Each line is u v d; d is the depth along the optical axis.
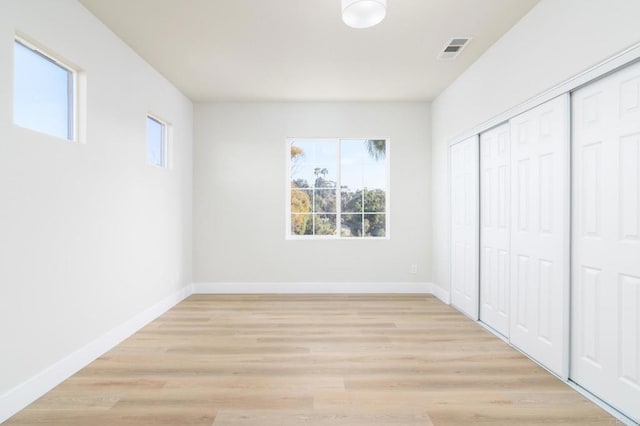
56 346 2.49
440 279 5.04
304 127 5.35
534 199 2.88
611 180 2.17
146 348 3.17
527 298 2.99
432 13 2.94
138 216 3.69
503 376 2.62
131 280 3.54
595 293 2.30
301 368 2.76
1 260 2.06
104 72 3.09
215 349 3.15
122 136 3.39
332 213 5.54
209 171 5.35
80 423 2.02
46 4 2.40
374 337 3.46
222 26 3.15
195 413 2.13
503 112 3.30
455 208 4.54
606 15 2.13
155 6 2.83
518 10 2.89
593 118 2.31
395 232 5.37
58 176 2.51
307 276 5.38
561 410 2.17
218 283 5.35
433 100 5.26
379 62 3.91
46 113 2.56
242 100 5.25
